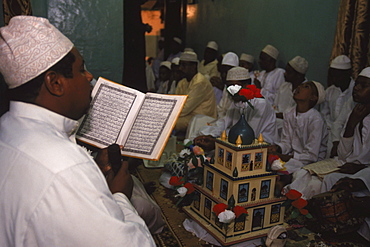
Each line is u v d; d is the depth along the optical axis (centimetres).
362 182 251
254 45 641
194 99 502
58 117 106
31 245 90
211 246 234
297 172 303
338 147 305
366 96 273
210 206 241
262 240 230
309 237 250
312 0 484
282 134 356
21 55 97
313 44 488
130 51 543
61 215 89
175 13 995
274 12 574
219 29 789
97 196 93
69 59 106
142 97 183
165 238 242
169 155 385
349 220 244
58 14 316
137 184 243
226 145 227
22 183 90
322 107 429
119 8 334
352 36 400
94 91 186
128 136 172
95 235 91
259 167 228
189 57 522
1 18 232
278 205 238
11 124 101
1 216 92
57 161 92
